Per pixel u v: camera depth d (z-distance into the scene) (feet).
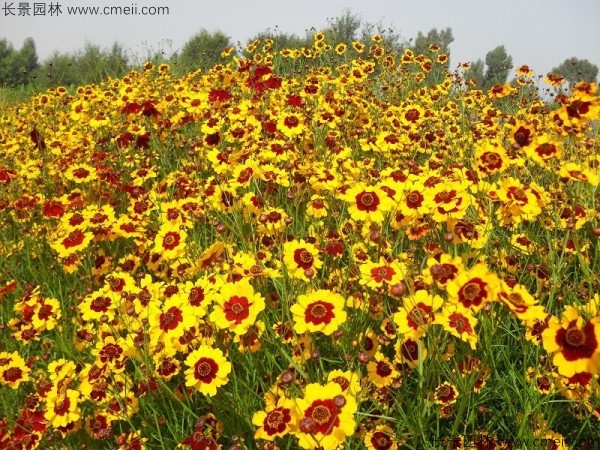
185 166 13.80
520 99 19.81
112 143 16.78
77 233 10.49
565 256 9.77
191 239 10.47
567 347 5.19
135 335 7.82
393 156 14.61
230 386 7.57
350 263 8.29
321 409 5.46
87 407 7.93
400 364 7.49
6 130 21.63
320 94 19.74
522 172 11.89
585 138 9.86
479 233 8.61
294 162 12.34
